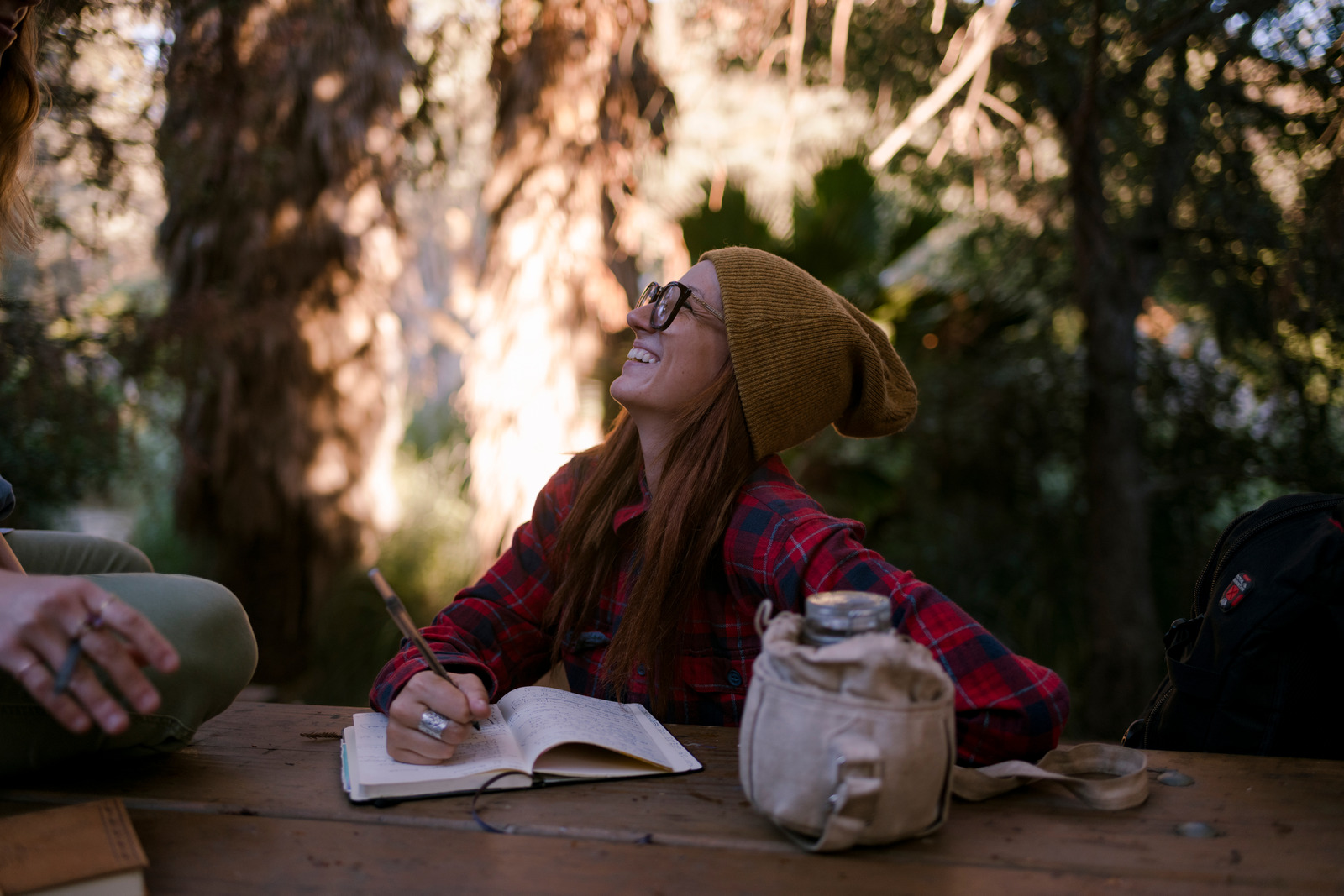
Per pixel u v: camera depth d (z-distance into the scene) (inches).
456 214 292.5
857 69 180.7
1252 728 47.4
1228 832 35.0
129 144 126.2
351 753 40.8
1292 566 46.7
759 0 164.6
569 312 162.2
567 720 41.9
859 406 53.0
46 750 37.9
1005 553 224.8
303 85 172.4
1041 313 221.1
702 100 226.8
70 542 52.2
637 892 30.0
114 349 156.0
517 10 159.9
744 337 47.0
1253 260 160.7
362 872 31.2
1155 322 202.8
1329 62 118.9
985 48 105.0
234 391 182.7
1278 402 175.5
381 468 203.9
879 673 31.2
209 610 41.2
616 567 52.2
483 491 167.0
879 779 31.0
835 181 193.8
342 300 187.9
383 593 38.8
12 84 52.9
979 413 216.8
